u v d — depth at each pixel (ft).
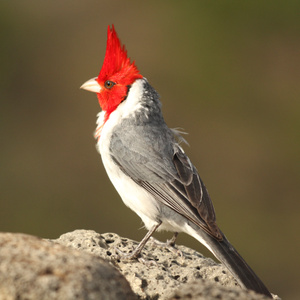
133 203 26.14
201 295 16.15
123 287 16.10
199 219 24.04
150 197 25.49
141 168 25.80
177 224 24.99
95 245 23.75
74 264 15.70
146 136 26.32
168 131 27.14
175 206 24.77
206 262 24.59
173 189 25.07
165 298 20.80
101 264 16.22
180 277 22.85
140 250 23.93
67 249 16.60
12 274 15.16
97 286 15.48
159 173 25.49
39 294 15.01
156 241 25.93
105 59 27.84
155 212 25.35
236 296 16.16
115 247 23.84
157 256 24.59
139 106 27.20
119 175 26.45
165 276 21.93
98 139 28.43
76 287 15.19
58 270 15.43
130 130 26.55
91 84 28.09
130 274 21.67
